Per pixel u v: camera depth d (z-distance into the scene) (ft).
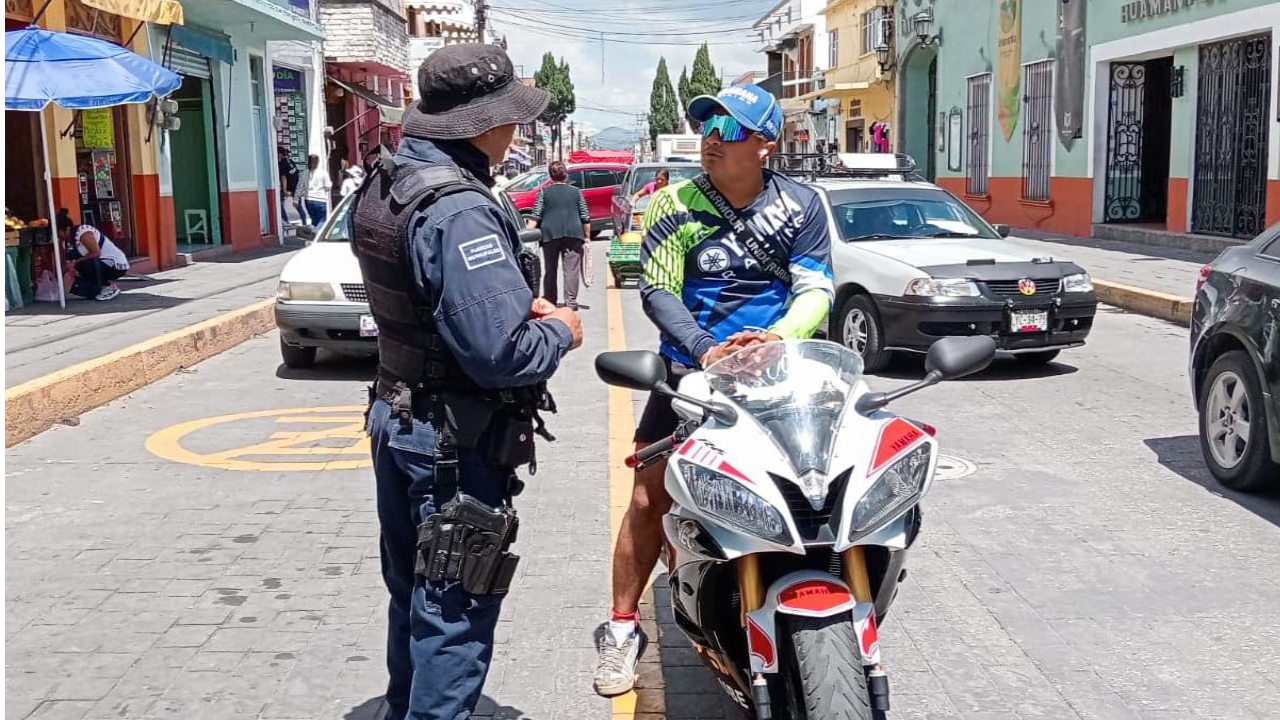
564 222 48.06
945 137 99.96
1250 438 20.95
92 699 13.61
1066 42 75.41
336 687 13.94
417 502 10.25
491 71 10.28
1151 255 59.98
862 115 135.13
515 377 9.73
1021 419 27.86
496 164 10.73
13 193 45.60
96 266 45.62
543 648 15.11
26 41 36.88
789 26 190.70
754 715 11.88
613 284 59.77
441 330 9.70
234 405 30.42
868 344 33.83
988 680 14.16
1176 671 14.37
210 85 68.85
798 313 12.71
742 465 10.57
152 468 23.88
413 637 10.20
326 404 30.58
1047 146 79.41
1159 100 72.49
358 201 10.46
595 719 13.24
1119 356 36.63
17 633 15.48
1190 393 30.76
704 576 11.32
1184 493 21.67
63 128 47.50
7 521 20.33
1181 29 62.08
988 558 18.35
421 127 10.25
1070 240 71.67
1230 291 21.74
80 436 26.81
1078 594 16.85
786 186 13.24
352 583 17.34
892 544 10.64
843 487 10.50
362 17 96.78
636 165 70.33
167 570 17.88
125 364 31.71
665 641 15.34
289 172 90.89
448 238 9.61
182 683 14.03
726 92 12.80
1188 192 63.31
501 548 10.14
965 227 36.99
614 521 20.18
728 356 11.66
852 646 10.00
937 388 31.76
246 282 53.16
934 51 110.42
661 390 11.58
